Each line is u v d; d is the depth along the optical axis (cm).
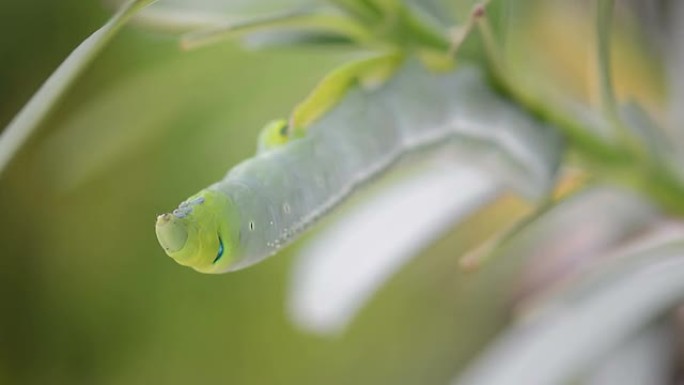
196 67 46
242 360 103
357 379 101
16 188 104
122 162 84
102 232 99
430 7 39
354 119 35
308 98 35
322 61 48
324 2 38
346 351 101
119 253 100
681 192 42
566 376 43
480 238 81
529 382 43
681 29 58
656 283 43
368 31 38
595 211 56
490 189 49
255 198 31
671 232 51
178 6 41
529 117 39
